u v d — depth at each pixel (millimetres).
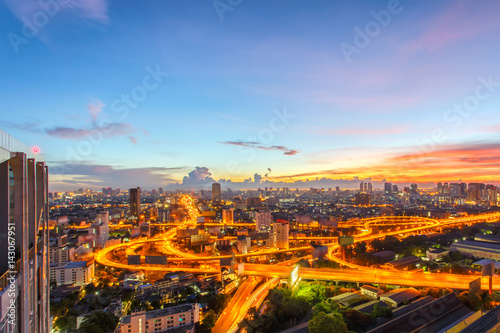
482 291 195000
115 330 160750
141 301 199375
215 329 166250
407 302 178875
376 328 140000
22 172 48750
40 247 67000
